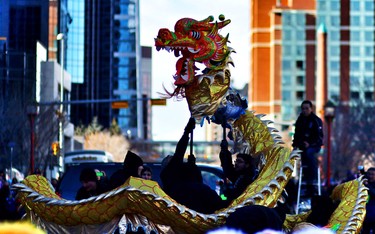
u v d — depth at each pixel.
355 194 11.55
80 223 10.05
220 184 18.47
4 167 55.69
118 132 164.88
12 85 73.25
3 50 79.56
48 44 100.50
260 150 11.88
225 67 10.96
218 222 9.87
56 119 71.50
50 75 90.12
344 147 108.69
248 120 12.05
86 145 138.12
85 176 15.06
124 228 9.84
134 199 9.65
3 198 26.25
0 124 63.38
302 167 18.34
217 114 11.82
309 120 18.48
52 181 28.98
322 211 12.17
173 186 10.85
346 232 10.96
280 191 10.91
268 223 7.66
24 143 63.75
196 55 10.80
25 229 9.09
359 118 113.38
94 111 189.88
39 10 97.88
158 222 9.81
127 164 13.51
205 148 193.12
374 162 107.50
